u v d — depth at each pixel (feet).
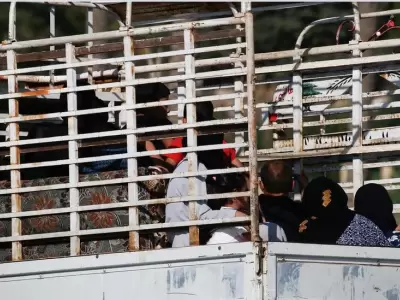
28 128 85.97
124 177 74.84
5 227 76.48
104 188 74.49
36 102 81.66
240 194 70.49
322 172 91.97
